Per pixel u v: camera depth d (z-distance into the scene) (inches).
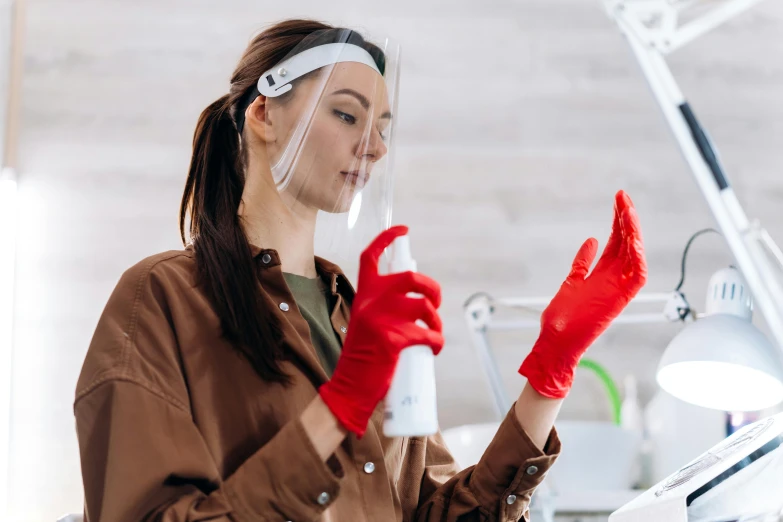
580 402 108.2
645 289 112.4
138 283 45.8
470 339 110.2
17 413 104.3
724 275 64.3
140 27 112.5
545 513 83.7
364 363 40.8
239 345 45.3
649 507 46.3
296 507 40.4
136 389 42.4
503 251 112.5
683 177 114.5
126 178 109.8
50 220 108.3
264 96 50.4
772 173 114.7
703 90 116.2
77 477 103.7
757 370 61.8
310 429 40.9
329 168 49.2
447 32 116.0
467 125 114.5
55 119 110.1
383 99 50.7
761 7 117.4
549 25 116.7
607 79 116.1
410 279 40.7
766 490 43.4
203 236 47.9
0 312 103.4
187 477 42.0
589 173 114.5
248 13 113.8
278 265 48.4
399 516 49.1
